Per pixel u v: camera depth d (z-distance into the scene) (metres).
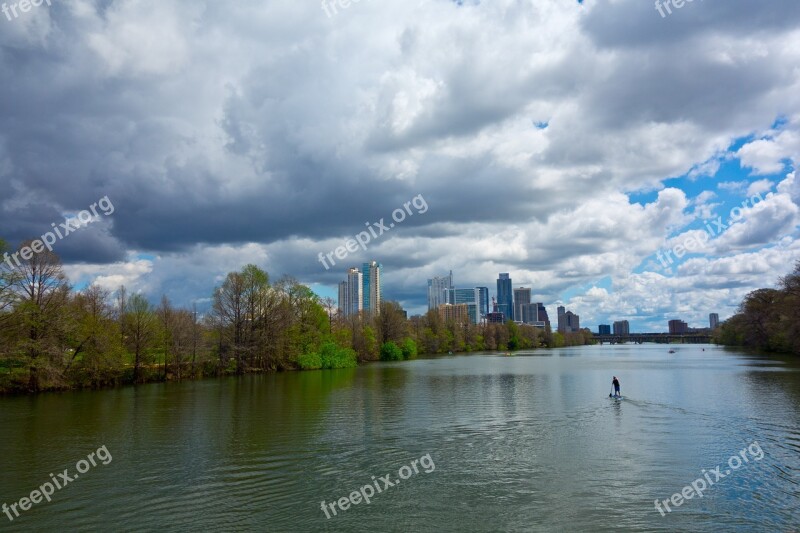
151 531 24.67
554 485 30.92
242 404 65.00
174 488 30.80
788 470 33.47
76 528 25.14
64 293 81.31
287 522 25.66
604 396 69.69
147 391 82.12
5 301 73.00
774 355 162.62
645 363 144.12
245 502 28.44
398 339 194.75
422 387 84.56
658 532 24.25
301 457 37.56
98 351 86.12
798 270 142.00
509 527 24.89
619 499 28.52
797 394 67.75
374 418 53.50
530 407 60.47
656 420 50.56
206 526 25.20
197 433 46.00
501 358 195.88
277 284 134.25
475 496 29.17
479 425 49.16
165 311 107.50
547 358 192.12
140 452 39.19
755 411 55.19
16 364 77.81
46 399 71.75
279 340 125.62
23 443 42.44
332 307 158.62
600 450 38.97
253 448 40.28
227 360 117.94
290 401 67.62
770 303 177.75
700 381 86.12
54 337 79.38
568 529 24.59
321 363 138.00
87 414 57.41
